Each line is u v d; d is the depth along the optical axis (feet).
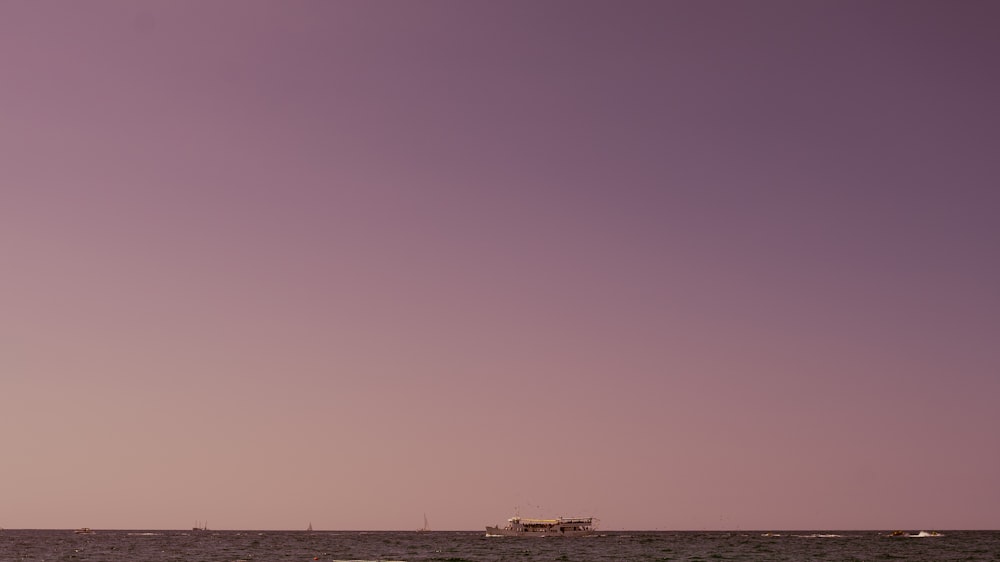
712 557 649.61
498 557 648.79
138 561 634.02
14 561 652.07
